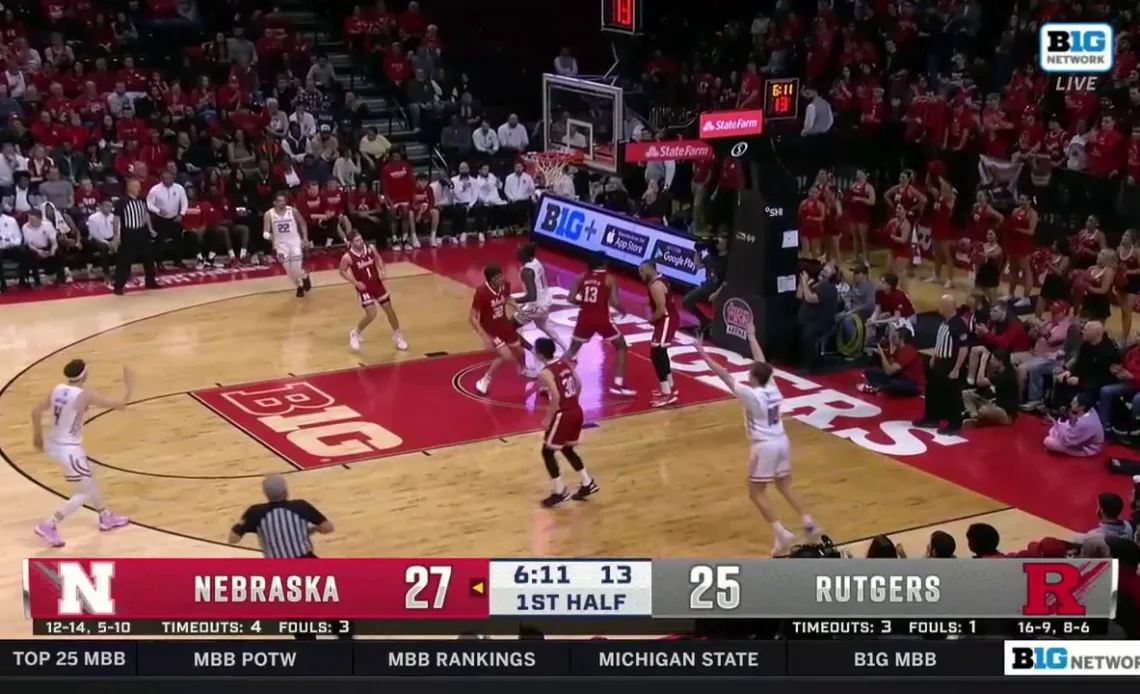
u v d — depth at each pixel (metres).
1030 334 14.52
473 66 25.75
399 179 21.12
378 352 16.30
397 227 21.41
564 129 21.00
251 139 21.44
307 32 25.88
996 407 13.86
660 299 14.40
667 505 11.97
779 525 10.97
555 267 20.17
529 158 21.42
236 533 9.15
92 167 20.36
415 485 12.41
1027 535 11.31
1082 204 19.17
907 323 15.26
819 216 19.33
